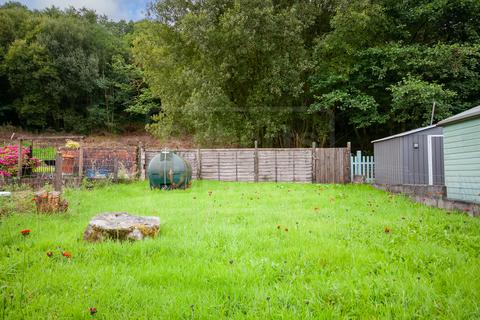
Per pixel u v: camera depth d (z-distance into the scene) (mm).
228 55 17281
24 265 3578
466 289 2877
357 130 22703
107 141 33281
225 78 17656
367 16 16281
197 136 18516
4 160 12484
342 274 3316
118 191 11000
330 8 19062
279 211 6918
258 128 18734
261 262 3629
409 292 2854
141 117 42688
